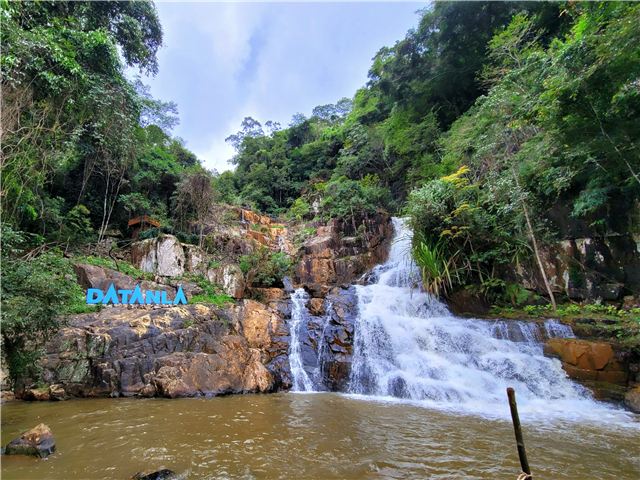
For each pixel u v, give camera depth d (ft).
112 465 14.98
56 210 52.70
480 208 44.55
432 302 44.52
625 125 25.70
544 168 40.04
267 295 51.29
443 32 67.72
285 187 115.75
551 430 20.34
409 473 14.10
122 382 31.30
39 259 24.80
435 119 73.56
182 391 30.50
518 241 43.06
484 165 49.73
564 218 40.68
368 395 32.53
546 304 40.32
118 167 61.16
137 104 51.21
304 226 79.77
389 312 43.45
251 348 38.37
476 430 20.26
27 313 21.95
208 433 19.58
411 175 75.25
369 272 61.36
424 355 34.65
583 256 38.81
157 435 19.21
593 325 32.65
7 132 28.04
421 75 74.28
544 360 30.73
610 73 23.68
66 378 30.58
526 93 35.01
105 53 42.93
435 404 27.91
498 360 31.50
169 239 52.08
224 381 32.99
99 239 57.16
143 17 58.08
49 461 15.53
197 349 36.01
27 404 27.53
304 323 44.06
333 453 16.42
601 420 22.70
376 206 78.02
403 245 63.41
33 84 31.09
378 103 104.32
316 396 31.76
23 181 31.55
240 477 13.69
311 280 58.44
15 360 23.75
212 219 67.56
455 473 14.05
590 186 35.70
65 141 36.42
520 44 46.83
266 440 18.35
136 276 47.55
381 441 18.19
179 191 66.59
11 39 28.02
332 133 126.62
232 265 52.95
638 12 20.16
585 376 28.66
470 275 46.06
